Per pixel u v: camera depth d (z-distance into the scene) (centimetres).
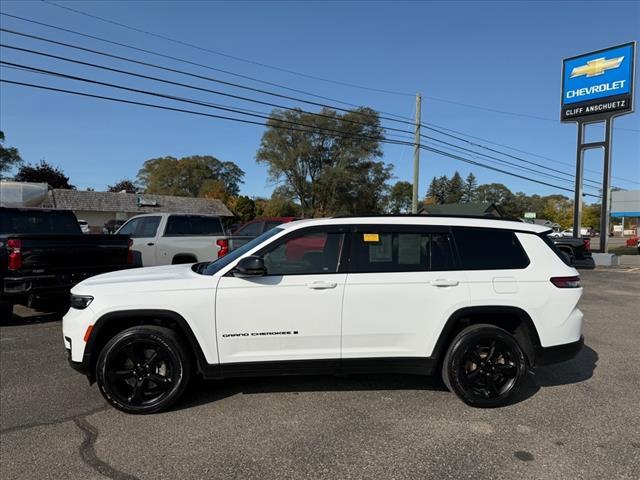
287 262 418
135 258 1041
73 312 407
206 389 457
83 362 396
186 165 8606
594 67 2130
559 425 381
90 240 759
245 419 390
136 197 5641
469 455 332
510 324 443
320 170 5572
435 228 434
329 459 326
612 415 402
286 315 405
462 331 418
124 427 376
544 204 11194
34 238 702
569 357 432
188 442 350
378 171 5494
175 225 1048
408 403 425
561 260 444
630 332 712
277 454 333
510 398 426
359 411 407
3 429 372
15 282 688
